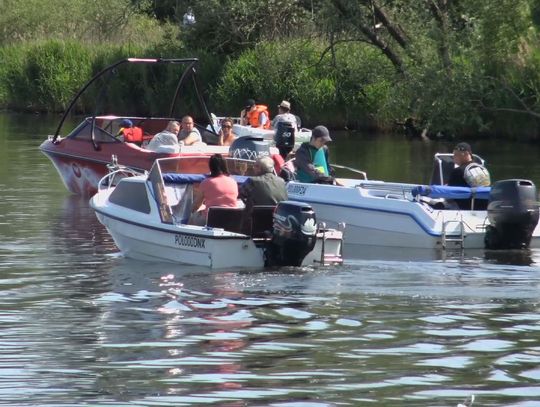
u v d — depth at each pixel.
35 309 23.42
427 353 20.11
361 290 25.33
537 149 59.69
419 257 29.95
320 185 33.53
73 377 18.64
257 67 74.81
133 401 17.45
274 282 26.17
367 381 18.47
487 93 61.62
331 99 71.44
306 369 19.11
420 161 53.84
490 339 21.06
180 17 86.62
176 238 28.56
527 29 61.72
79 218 36.56
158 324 22.16
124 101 82.25
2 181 45.88
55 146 43.94
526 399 17.62
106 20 93.81
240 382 18.38
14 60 88.50
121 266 28.34
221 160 29.33
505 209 30.53
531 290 25.39
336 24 67.25
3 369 19.05
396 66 66.94
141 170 41.25
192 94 78.44
